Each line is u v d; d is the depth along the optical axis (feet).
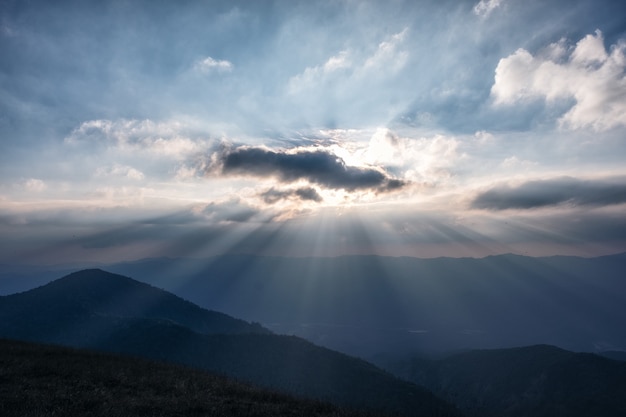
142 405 71.97
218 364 378.73
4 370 87.45
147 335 447.01
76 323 527.40
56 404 68.13
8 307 578.25
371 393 326.24
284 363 378.32
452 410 319.47
